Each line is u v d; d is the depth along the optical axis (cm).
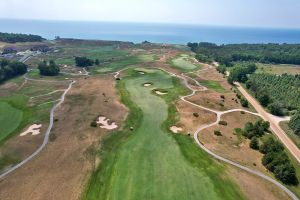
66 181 5841
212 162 6681
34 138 7638
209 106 10381
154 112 9569
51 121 8688
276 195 5672
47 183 5772
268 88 13938
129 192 5541
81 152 6944
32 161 6569
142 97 11038
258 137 8231
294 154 7631
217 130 8412
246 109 10575
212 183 5881
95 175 6062
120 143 7438
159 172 6209
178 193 5538
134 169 6300
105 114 9225
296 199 5619
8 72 14162
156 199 5359
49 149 7088
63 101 10469
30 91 11931
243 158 6969
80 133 7906
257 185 5931
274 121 9769
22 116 9162
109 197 5397
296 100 12344
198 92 11950
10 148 7131
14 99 10838
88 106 9900
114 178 5969
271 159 6594
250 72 18275
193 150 7188
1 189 5591
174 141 7631
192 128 8494
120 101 10494
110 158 6725
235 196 5538
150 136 7881
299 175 6519
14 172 6159
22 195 5412
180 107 10094
